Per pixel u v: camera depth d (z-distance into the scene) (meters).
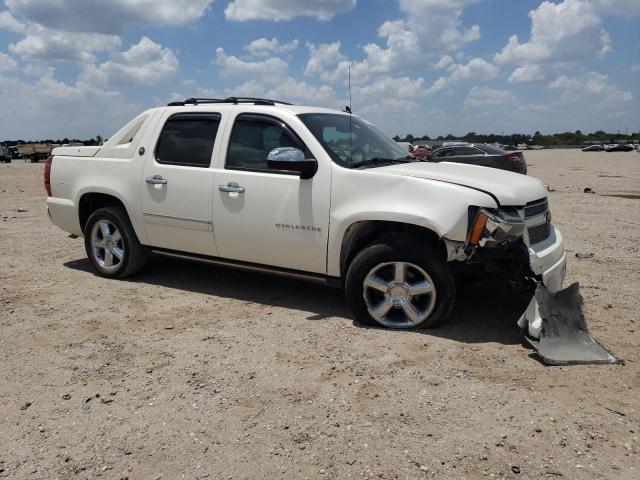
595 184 20.25
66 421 3.13
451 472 2.65
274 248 4.84
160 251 5.67
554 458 2.76
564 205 12.99
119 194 5.69
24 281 5.97
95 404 3.32
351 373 3.68
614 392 3.41
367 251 4.38
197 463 2.73
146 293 5.54
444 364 3.80
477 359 3.88
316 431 3.00
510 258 4.08
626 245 7.98
